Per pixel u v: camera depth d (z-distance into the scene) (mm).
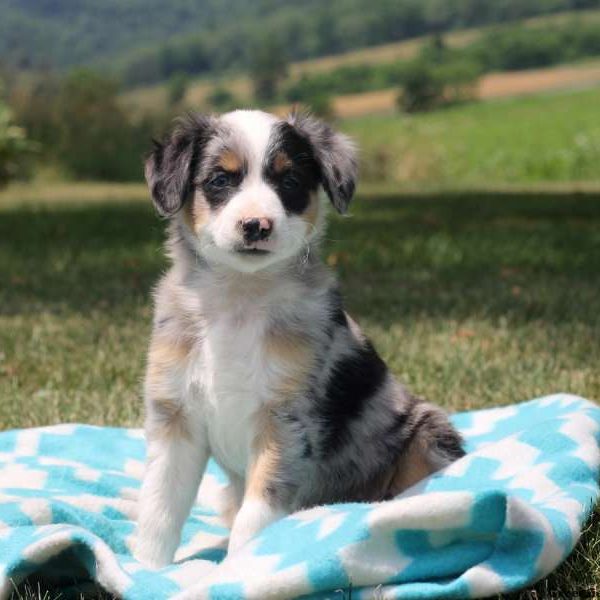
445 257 2617
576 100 10539
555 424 1136
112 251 2789
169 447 1052
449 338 1699
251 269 1030
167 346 1053
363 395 1086
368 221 3527
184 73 26797
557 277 2283
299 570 905
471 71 12297
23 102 6562
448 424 1139
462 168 6617
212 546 1101
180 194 1072
